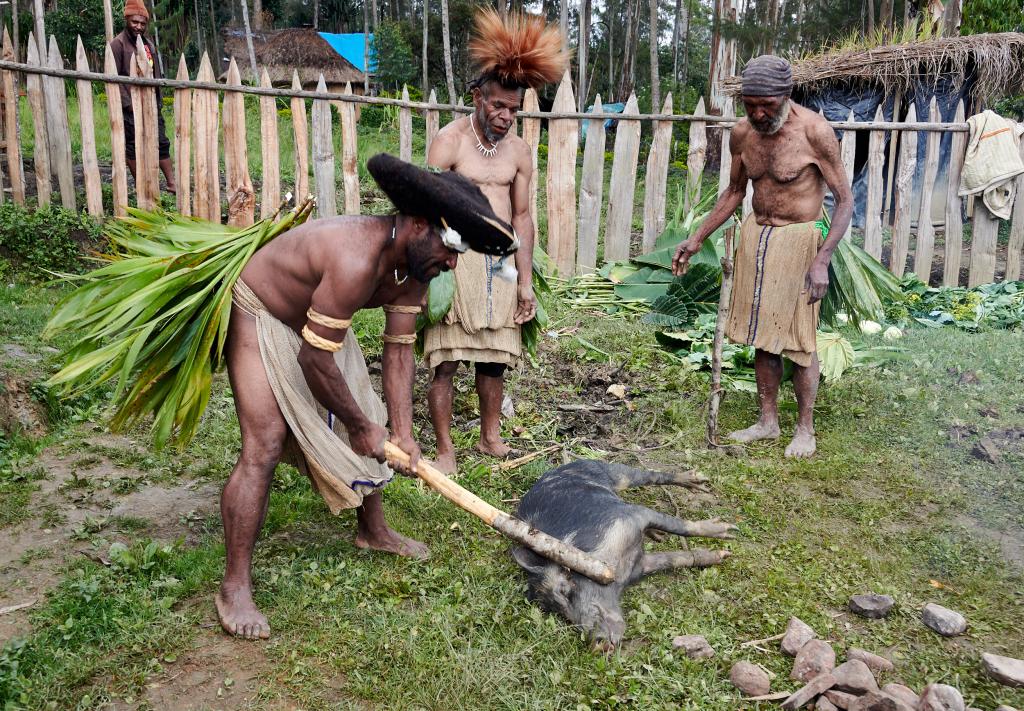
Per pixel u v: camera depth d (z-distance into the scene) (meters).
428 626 3.38
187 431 3.52
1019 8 14.70
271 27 41.56
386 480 3.73
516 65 4.31
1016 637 3.47
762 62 4.72
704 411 5.82
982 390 5.93
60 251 7.56
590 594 3.40
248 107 21.33
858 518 4.42
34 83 7.80
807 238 5.02
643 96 29.94
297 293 3.29
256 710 2.98
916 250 9.08
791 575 3.90
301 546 3.99
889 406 5.76
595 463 4.29
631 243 10.48
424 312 4.61
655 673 3.14
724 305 5.18
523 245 4.77
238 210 8.54
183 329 3.54
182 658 3.23
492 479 4.75
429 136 8.73
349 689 3.07
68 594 3.52
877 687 3.06
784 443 5.36
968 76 11.49
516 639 3.31
